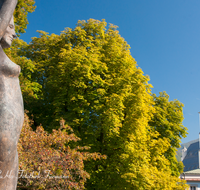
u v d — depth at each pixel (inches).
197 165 2474.2
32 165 298.5
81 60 576.4
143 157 537.3
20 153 300.2
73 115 567.2
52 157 324.8
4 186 109.9
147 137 667.4
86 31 732.0
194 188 1278.3
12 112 113.5
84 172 361.4
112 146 580.7
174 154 885.8
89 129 589.6
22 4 735.7
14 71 121.1
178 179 588.1
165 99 948.6
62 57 619.5
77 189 352.8
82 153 406.6
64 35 713.6
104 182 549.3
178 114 922.1
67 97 585.6
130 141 581.0
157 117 873.5
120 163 558.6
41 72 775.1
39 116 676.1
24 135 333.7
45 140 354.6
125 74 637.9
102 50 676.1
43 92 736.3
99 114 563.8
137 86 608.4
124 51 708.0
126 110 608.1
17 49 796.6
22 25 772.6
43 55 804.6
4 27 121.2
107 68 615.5
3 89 114.3
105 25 751.1
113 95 550.3
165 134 867.4
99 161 571.8
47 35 837.8
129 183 496.4
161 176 568.7
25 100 650.2
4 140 108.2
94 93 585.3
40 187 300.2
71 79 591.5
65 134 385.7
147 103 697.0
